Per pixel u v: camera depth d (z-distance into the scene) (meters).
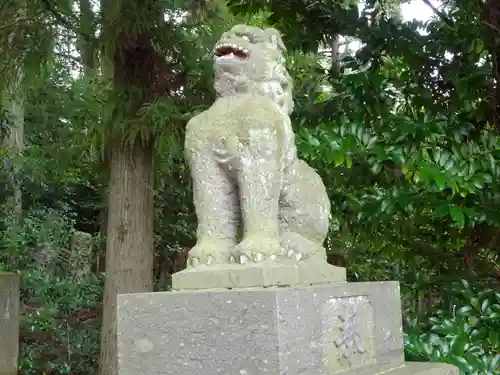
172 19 4.43
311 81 4.34
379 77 3.33
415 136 2.92
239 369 1.70
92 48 4.22
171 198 5.73
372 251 3.94
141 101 4.28
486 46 3.17
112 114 4.20
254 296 1.71
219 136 2.09
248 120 2.05
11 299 4.41
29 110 7.02
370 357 2.09
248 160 2.03
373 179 3.26
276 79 2.25
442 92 3.44
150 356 1.84
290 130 2.19
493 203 2.88
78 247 6.72
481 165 2.88
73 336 5.40
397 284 2.35
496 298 2.89
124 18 4.03
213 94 4.34
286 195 2.19
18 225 6.21
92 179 7.20
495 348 2.81
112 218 4.36
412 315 3.41
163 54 4.41
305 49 3.88
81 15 4.19
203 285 1.90
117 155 4.38
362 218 3.14
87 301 5.83
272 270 1.85
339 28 3.75
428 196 2.89
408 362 2.42
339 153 2.91
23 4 4.38
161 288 5.98
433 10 3.43
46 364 5.22
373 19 3.71
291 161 2.21
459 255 3.40
